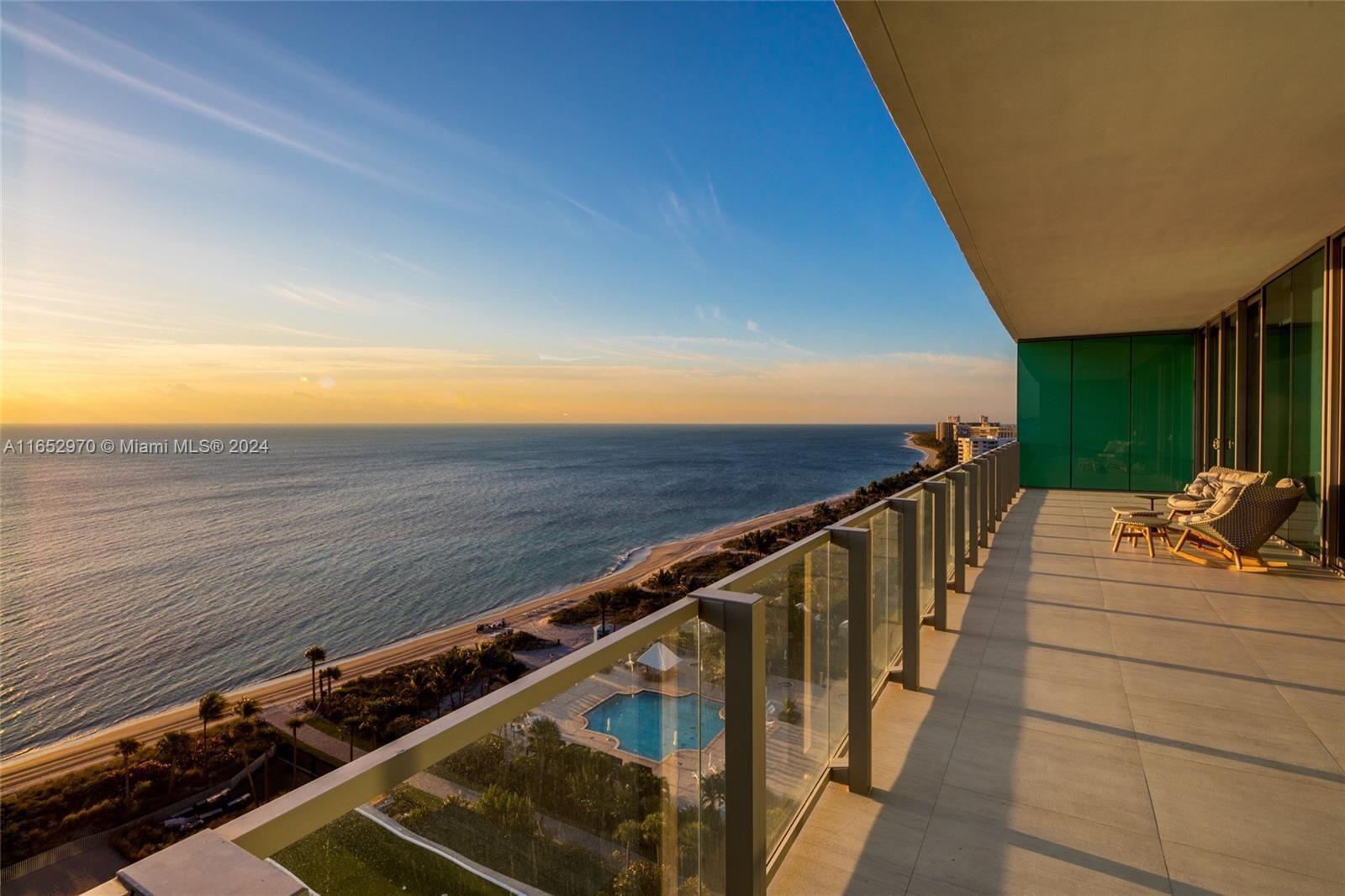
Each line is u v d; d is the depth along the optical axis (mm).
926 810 2305
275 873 536
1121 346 12609
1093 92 3324
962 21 2758
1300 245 6152
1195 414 11688
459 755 906
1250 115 3564
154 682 25438
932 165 4230
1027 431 13344
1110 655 3803
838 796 2400
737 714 1576
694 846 1544
